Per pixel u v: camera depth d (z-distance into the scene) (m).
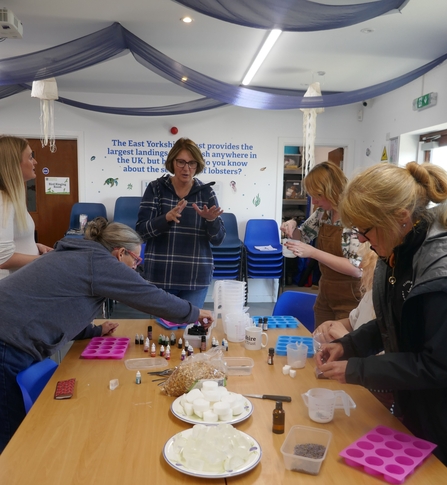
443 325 1.10
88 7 3.09
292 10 2.72
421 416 1.27
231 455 1.08
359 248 1.97
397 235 1.21
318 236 2.46
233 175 5.93
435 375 1.12
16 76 3.61
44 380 1.70
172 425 1.29
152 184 2.65
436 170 1.23
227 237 5.73
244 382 1.62
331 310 2.48
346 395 1.42
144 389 1.54
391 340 1.38
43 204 5.89
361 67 4.38
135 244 1.97
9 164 2.35
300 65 4.32
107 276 1.80
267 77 4.76
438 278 1.10
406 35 3.50
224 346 1.96
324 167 2.26
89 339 2.09
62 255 1.81
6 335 1.65
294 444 1.19
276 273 5.58
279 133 5.92
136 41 3.52
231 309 2.26
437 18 3.17
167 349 1.85
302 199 6.92
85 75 4.83
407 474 1.04
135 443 1.19
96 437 1.22
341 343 1.55
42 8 3.12
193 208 2.58
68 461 1.11
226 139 5.87
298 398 1.50
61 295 1.74
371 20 3.21
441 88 4.12
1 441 1.68
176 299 1.92
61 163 5.84
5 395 1.67
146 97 5.73
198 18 3.24
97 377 1.64
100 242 1.92
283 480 1.05
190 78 3.89
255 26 2.93
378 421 1.34
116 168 5.78
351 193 1.21
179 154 2.51
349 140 5.96
